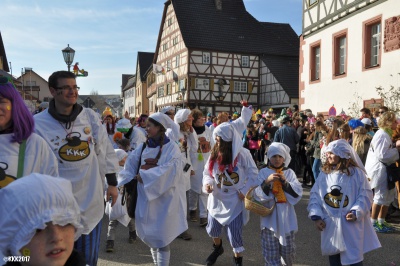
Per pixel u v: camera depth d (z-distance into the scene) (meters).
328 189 4.26
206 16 40.75
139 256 5.75
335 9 18.41
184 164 4.69
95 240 3.71
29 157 2.75
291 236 4.49
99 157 3.80
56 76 3.51
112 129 9.65
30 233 1.62
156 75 47.47
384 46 15.30
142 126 9.84
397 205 7.39
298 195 4.48
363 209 4.09
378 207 6.69
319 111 19.86
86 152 3.60
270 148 4.70
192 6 40.84
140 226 4.50
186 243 6.31
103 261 5.52
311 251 5.86
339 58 18.59
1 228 1.64
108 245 5.93
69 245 1.75
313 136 10.93
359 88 16.80
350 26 17.41
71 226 1.75
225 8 41.75
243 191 4.89
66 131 3.56
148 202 4.47
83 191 3.59
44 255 1.68
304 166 11.83
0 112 2.65
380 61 15.53
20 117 2.72
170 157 4.52
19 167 2.69
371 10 16.03
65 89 3.50
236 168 4.93
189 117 7.32
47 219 1.63
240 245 4.95
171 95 42.19
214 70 38.69
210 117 17.92
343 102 17.89
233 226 4.91
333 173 4.31
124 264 5.41
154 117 4.58
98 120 3.81
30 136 2.80
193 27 39.44
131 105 71.75
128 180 4.62
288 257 4.50
